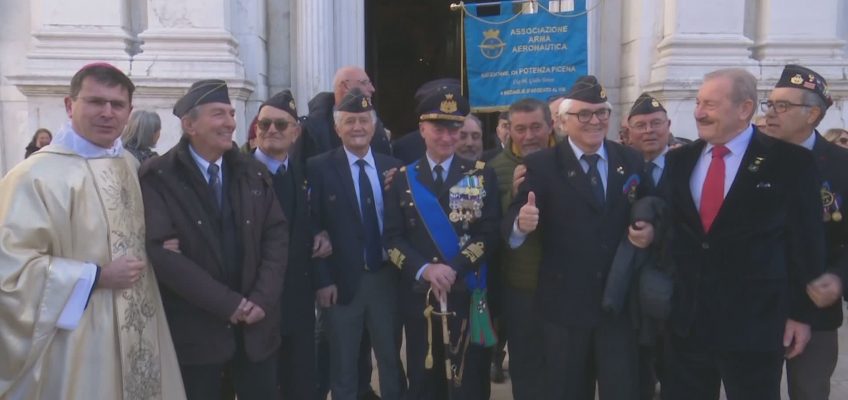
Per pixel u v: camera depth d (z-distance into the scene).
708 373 2.91
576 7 6.44
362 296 3.57
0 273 2.31
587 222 3.07
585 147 3.11
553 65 6.38
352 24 7.09
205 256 2.79
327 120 4.27
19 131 6.79
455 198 3.27
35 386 2.38
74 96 2.53
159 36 6.31
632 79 7.27
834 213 2.88
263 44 6.94
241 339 2.97
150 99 6.23
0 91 6.76
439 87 3.34
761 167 2.66
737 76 2.70
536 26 6.38
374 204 3.58
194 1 6.35
